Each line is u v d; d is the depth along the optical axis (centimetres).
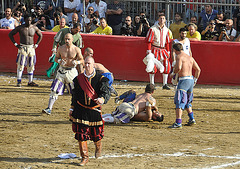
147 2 3416
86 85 1233
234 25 3491
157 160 1287
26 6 3866
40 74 3416
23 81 3169
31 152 1368
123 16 3494
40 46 3375
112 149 1423
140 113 1944
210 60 3155
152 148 1445
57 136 1606
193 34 3198
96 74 1255
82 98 1241
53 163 1249
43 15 3562
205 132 1742
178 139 1603
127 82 3225
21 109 2177
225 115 2138
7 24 3538
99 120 1266
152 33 2809
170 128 1819
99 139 1277
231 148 1459
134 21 3472
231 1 3412
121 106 1927
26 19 2844
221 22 3325
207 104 2453
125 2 3466
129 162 1261
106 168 1198
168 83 3228
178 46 1844
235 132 1745
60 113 2095
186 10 3431
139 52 3206
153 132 1730
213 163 1254
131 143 1518
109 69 3269
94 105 1252
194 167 1206
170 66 3080
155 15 3406
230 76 3148
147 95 1956
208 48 3144
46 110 2048
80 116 1241
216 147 1473
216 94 2820
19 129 1723
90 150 1416
